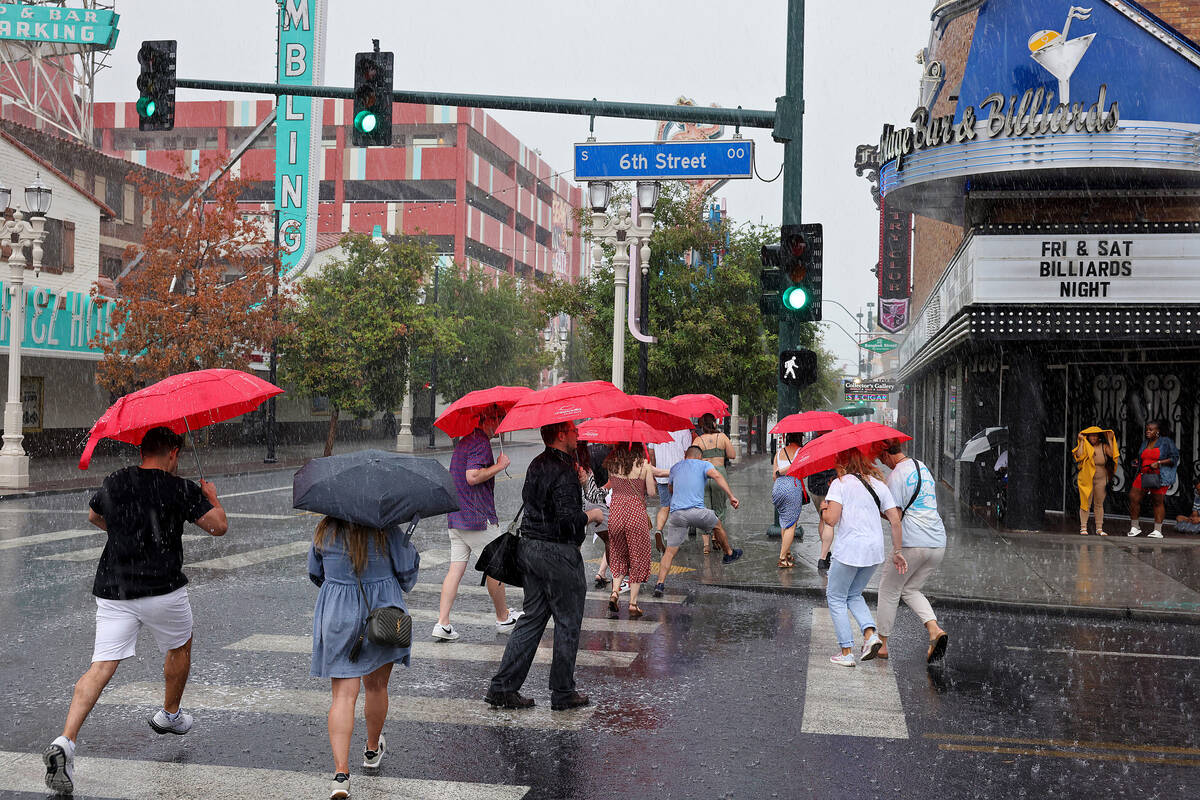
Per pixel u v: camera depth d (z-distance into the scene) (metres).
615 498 10.06
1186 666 8.28
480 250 83.31
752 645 8.84
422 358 44.56
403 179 76.38
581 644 8.80
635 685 7.46
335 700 5.29
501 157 87.38
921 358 28.53
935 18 18.22
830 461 8.52
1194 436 18.00
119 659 5.52
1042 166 15.52
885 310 35.00
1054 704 7.07
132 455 36.09
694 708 6.87
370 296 40.06
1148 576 12.38
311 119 42.38
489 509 8.88
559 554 6.79
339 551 5.34
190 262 30.20
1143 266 16.19
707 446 14.13
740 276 27.56
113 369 28.89
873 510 8.24
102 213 35.25
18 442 21.70
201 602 10.20
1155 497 16.48
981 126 15.98
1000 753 6.01
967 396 23.64
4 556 12.86
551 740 6.16
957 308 18.86
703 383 28.03
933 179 16.64
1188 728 6.55
